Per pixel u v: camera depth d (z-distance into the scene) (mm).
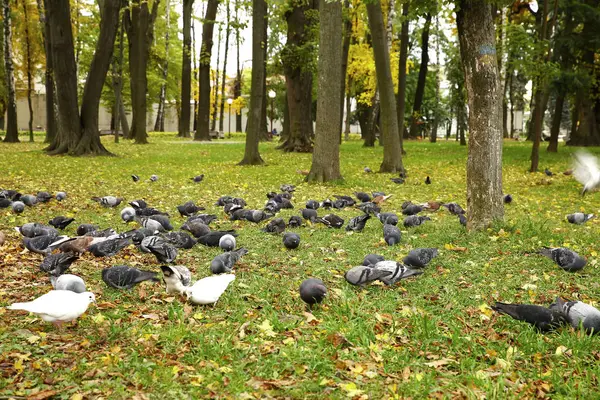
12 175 17391
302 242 8812
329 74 16641
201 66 41031
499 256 7906
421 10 9852
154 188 15227
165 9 50875
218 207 12078
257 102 22266
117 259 7555
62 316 4648
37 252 7258
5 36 34312
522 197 14211
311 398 3875
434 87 59969
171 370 4199
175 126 78312
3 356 4340
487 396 3805
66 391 3863
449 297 6113
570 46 26031
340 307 5648
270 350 4598
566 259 7059
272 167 21594
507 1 8906
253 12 21594
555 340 4852
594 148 30375
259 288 6383
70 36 25109
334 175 17047
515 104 57781
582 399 3834
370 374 4176
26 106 71188
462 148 32188
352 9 28562
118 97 36000
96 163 22156
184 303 5766
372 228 9945
